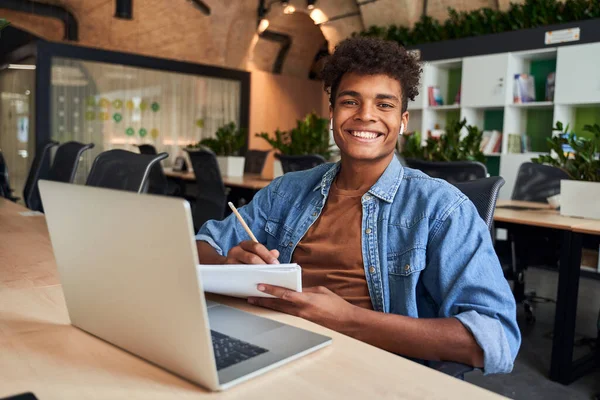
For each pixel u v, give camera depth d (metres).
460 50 6.00
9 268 1.26
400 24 7.06
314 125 4.66
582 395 2.28
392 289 1.13
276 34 9.35
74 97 7.66
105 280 0.72
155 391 0.62
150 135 8.43
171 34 8.64
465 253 1.05
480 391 0.64
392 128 1.19
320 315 0.96
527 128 5.94
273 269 0.91
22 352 0.74
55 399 0.60
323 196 1.29
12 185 8.47
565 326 2.38
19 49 7.91
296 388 0.64
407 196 1.17
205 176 4.50
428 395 0.63
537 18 5.47
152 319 0.67
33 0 7.71
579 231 2.32
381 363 0.72
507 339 0.95
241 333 0.81
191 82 8.79
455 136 3.14
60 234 0.78
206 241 1.36
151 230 0.61
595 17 5.09
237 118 9.30
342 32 8.04
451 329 0.93
